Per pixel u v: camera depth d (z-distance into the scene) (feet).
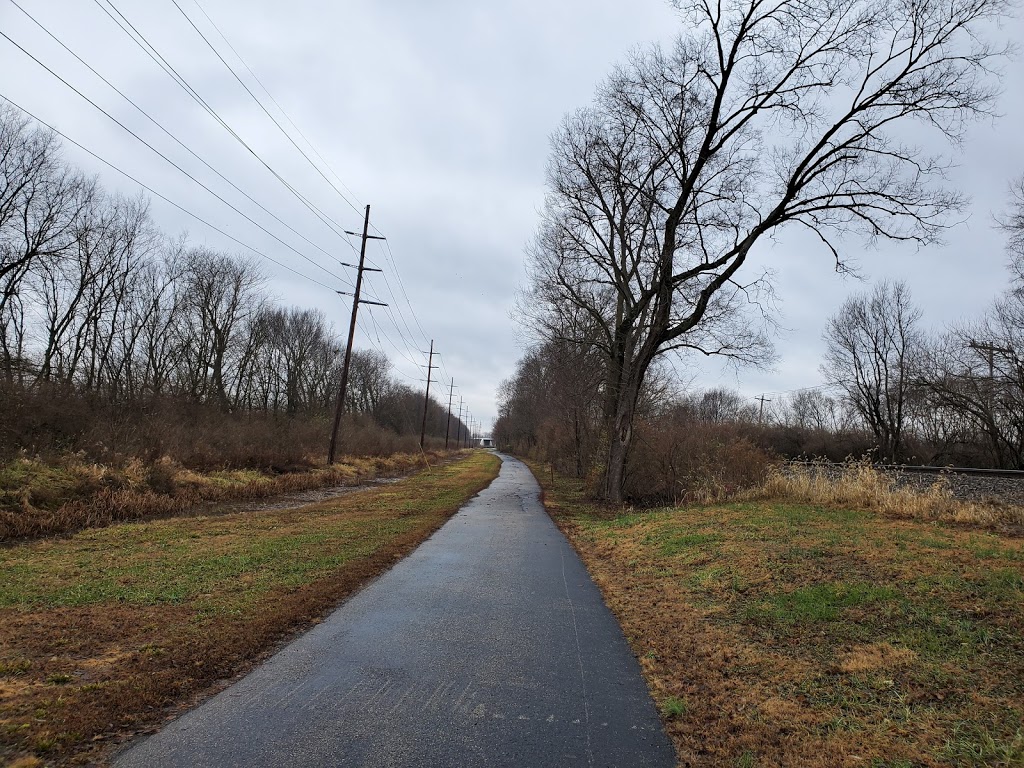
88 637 18.08
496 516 55.88
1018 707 12.69
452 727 13.10
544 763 11.59
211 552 32.99
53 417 59.67
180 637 18.30
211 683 15.28
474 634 20.08
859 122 55.47
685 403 99.60
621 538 39.96
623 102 63.00
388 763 11.41
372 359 285.02
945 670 14.82
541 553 36.73
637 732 13.06
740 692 15.03
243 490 67.00
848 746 11.91
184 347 131.23
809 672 15.71
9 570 27.68
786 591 22.66
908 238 55.01
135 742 11.96
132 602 22.17
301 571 28.55
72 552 32.91
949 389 110.22
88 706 13.38
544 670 16.87
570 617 22.49
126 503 49.06
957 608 18.69
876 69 53.42
